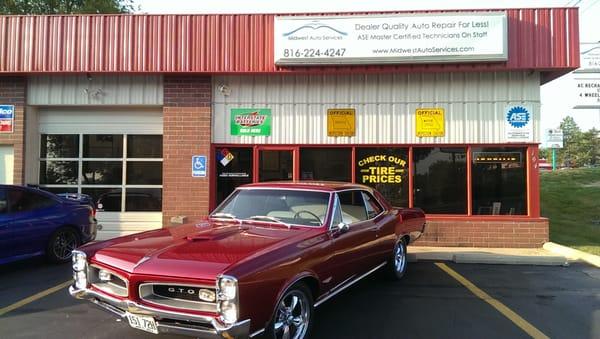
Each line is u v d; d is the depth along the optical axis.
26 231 7.50
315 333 4.80
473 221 10.31
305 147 10.74
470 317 5.39
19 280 7.01
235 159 10.83
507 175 10.41
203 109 10.73
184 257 3.87
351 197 5.79
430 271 7.92
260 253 3.95
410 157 10.56
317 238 4.70
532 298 6.23
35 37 10.51
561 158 76.56
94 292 4.15
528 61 9.90
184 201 10.64
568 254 9.09
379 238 6.16
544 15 9.92
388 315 5.43
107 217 11.34
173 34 10.43
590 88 15.69
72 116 11.38
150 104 10.91
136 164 11.39
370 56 9.90
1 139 10.88
